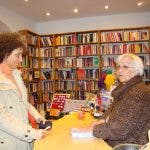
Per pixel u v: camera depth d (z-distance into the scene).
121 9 5.41
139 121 1.49
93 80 5.71
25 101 1.63
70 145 1.46
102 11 5.56
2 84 1.49
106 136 1.50
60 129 1.84
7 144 1.48
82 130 1.67
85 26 6.12
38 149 1.40
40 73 6.16
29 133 1.42
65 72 5.99
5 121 1.39
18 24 5.68
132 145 1.17
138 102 1.47
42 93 6.18
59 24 6.34
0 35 1.58
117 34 5.51
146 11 5.62
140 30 5.52
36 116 1.88
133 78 1.63
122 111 1.49
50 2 4.80
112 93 1.83
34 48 6.00
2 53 1.52
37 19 6.23
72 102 2.68
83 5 5.05
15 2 4.77
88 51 5.72
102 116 2.05
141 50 5.36
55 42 6.02
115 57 5.62
